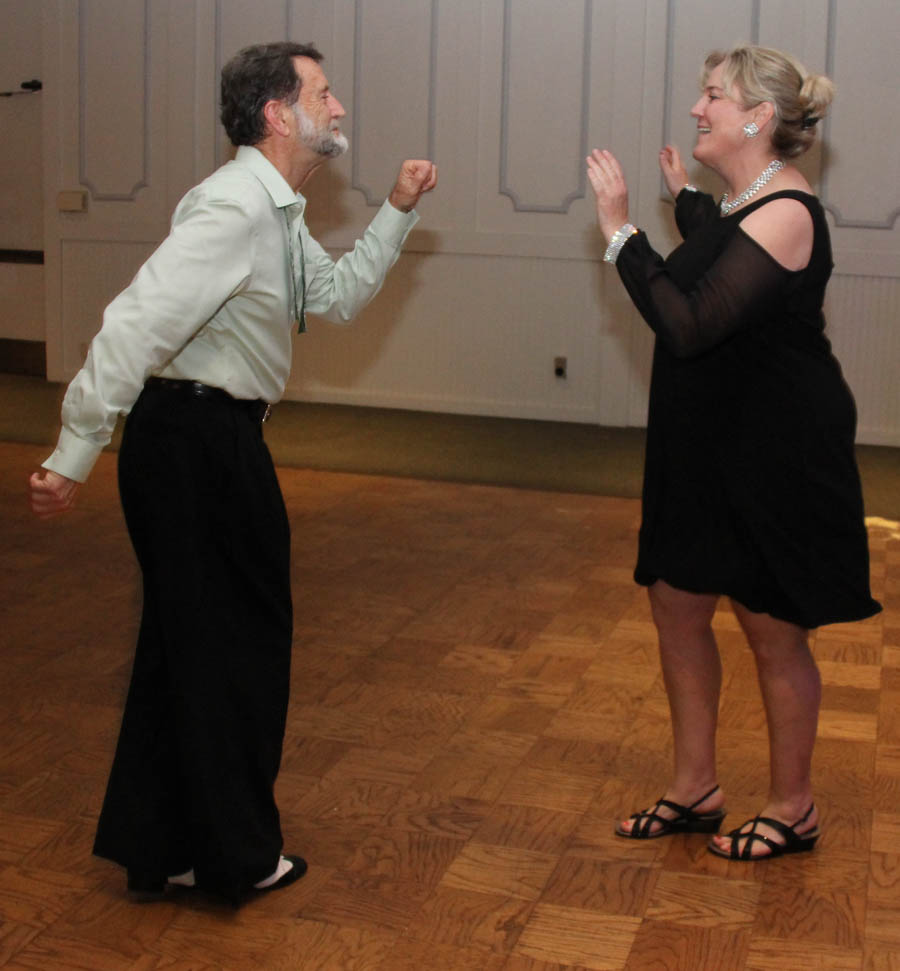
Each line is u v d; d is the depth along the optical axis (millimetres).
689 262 2359
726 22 7156
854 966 2168
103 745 3061
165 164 8188
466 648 3795
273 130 2189
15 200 8898
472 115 7602
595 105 7402
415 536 5133
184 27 7988
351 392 8141
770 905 2363
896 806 2791
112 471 6191
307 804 2758
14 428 7203
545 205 7578
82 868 2469
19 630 3887
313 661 3660
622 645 3842
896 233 7078
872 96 7000
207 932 2244
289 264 2225
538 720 3252
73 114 8297
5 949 2184
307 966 2145
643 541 2516
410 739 3121
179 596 2189
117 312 2043
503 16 7461
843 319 7234
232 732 2244
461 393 7941
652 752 3061
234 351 2191
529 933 2254
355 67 7723
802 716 2496
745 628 2496
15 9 8648
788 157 2352
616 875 2465
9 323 9055
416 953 2188
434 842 2594
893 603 4324
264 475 2240
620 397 7664
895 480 6414
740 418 2336
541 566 4723
